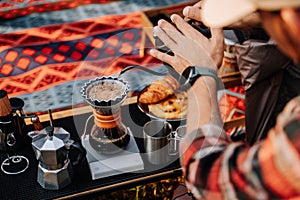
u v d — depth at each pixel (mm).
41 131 1596
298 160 726
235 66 2031
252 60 1759
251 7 818
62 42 3346
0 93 1646
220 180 837
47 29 3480
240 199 807
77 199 1610
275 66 1742
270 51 1712
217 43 1449
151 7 3754
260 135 1919
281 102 1840
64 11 3680
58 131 1594
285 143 748
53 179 1577
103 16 3627
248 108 1909
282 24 740
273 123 1887
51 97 2908
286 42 761
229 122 2262
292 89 1792
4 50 3268
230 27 1549
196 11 1599
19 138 1733
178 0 3865
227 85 2074
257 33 1729
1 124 1670
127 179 1637
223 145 985
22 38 3387
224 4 876
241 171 802
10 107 1675
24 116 1719
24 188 1621
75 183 1631
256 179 776
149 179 1651
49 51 3266
